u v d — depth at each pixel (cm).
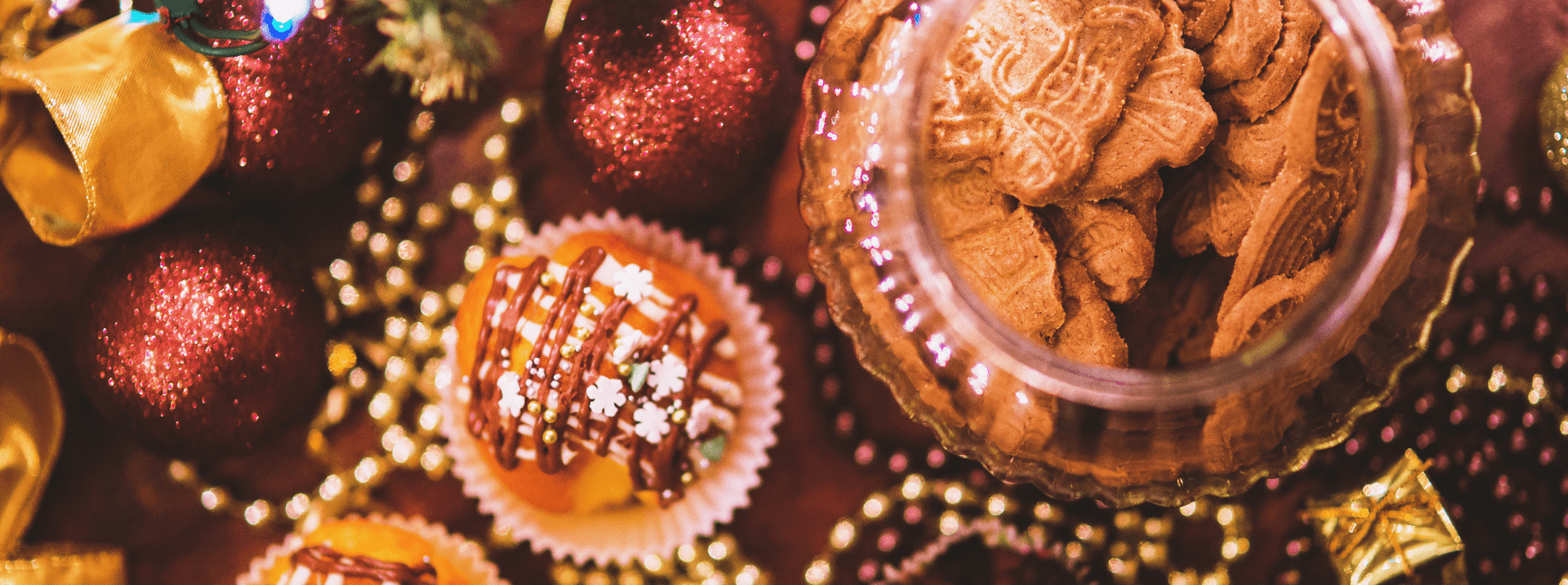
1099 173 39
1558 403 46
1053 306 39
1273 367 37
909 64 37
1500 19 46
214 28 44
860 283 42
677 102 44
